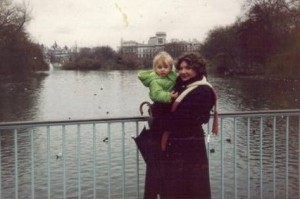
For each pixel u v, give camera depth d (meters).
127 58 117.69
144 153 5.66
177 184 5.59
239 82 77.12
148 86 5.61
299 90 61.78
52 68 145.88
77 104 53.06
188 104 5.37
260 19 84.25
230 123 21.02
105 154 19.22
